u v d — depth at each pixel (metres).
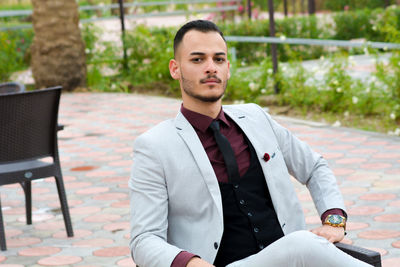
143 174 2.40
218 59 2.43
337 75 8.37
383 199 4.73
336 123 7.48
